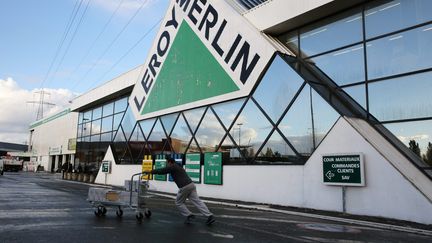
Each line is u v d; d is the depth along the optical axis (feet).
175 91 74.43
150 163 78.18
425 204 33.32
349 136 40.60
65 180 120.16
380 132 43.86
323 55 52.03
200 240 24.62
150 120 82.94
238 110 58.49
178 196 32.65
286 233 28.07
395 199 35.68
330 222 34.83
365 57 46.96
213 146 62.64
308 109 46.75
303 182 45.24
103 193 35.50
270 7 56.29
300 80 48.55
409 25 43.14
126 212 38.70
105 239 24.34
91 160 120.06
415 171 38.32
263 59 54.44
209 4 67.67
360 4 48.39
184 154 68.23
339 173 40.29
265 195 50.37
